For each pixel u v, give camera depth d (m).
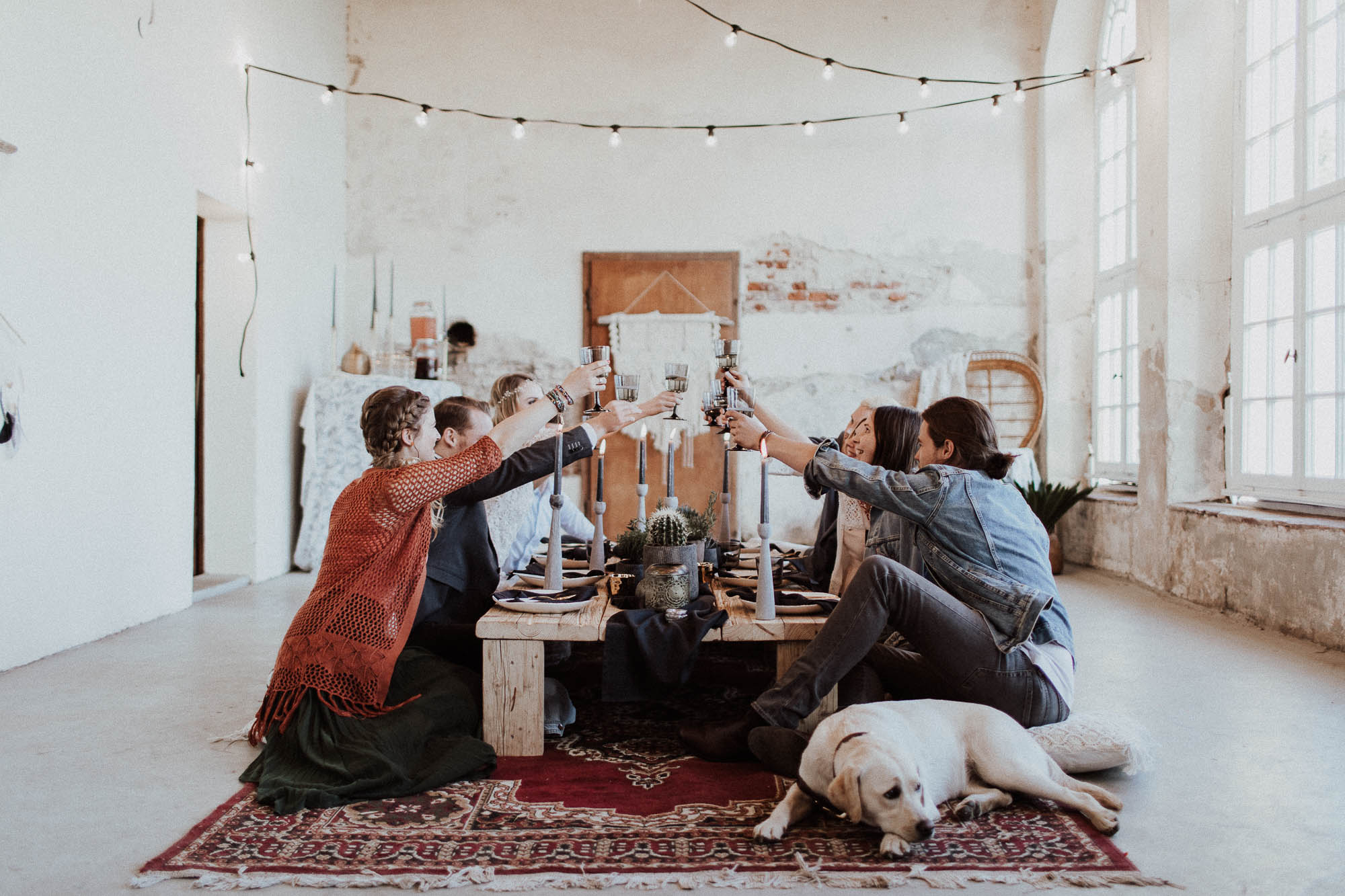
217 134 4.68
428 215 6.48
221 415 5.11
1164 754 2.28
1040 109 6.29
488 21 6.49
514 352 6.48
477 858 1.68
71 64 3.49
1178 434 4.68
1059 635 2.17
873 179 6.45
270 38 5.31
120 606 3.77
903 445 2.57
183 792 2.02
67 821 1.86
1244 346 4.42
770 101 6.48
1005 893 1.55
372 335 6.44
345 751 2.03
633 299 6.46
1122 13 5.79
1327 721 2.54
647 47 6.49
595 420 2.55
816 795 1.80
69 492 3.45
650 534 2.38
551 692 2.45
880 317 6.44
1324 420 3.80
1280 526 3.74
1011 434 6.36
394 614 2.14
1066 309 6.25
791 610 2.27
